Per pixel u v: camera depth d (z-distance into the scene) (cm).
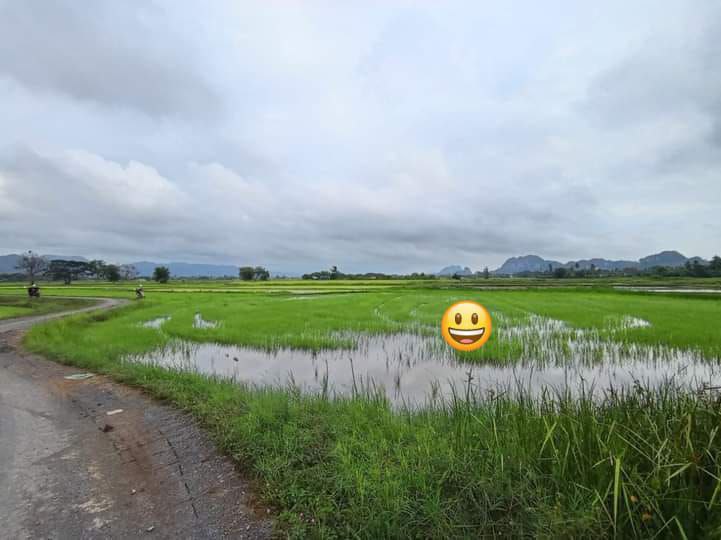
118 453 459
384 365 1023
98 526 321
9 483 391
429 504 311
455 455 386
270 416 522
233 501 356
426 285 7381
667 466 277
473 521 299
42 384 774
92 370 888
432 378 888
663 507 267
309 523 316
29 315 2233
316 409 575
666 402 423
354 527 305
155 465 429
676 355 1092
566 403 455
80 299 3725
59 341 1227
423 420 530
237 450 447
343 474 371
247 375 924
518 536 279
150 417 579
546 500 306
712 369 885
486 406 549
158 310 2527
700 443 299
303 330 1564
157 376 795
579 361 1037
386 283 8606
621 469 284
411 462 384
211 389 682
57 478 401
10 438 507
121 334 1417
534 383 841
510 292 4697
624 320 1784
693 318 1753
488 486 326
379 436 462
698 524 253
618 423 369
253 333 1482
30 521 327
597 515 271
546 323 1747
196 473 409
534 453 368
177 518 331
